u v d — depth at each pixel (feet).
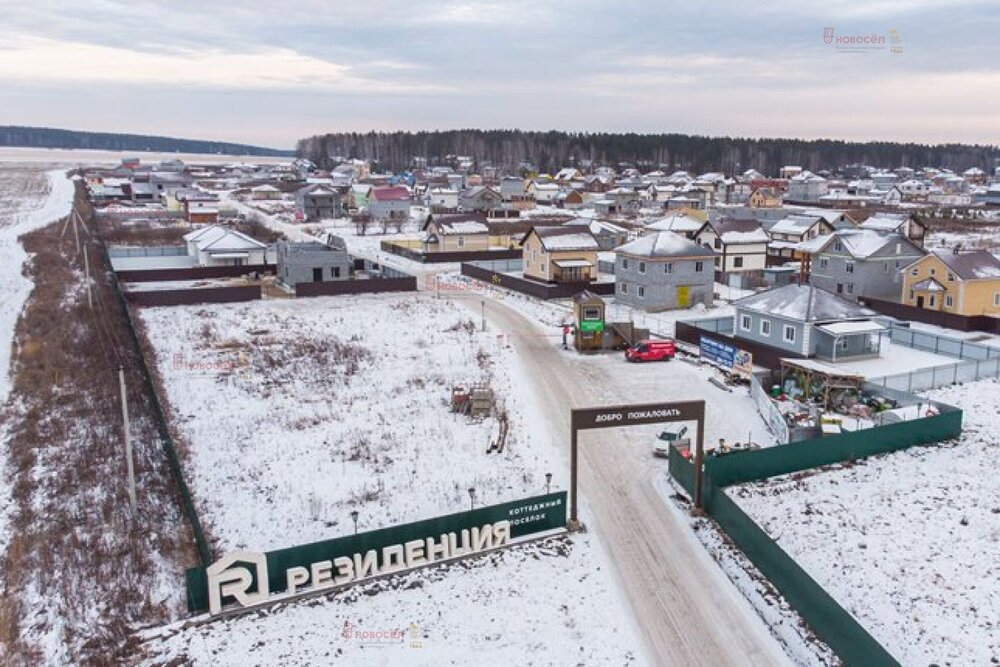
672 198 527.40
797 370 132.87
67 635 67.62
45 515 88.38
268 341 165.99
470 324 184.14
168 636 67.41
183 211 421.18
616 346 162.20
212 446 108.27
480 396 120.88
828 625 65.82
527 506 83.71
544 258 233.35
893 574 76.69
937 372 134.10
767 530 85.05
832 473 99.14
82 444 107.45
